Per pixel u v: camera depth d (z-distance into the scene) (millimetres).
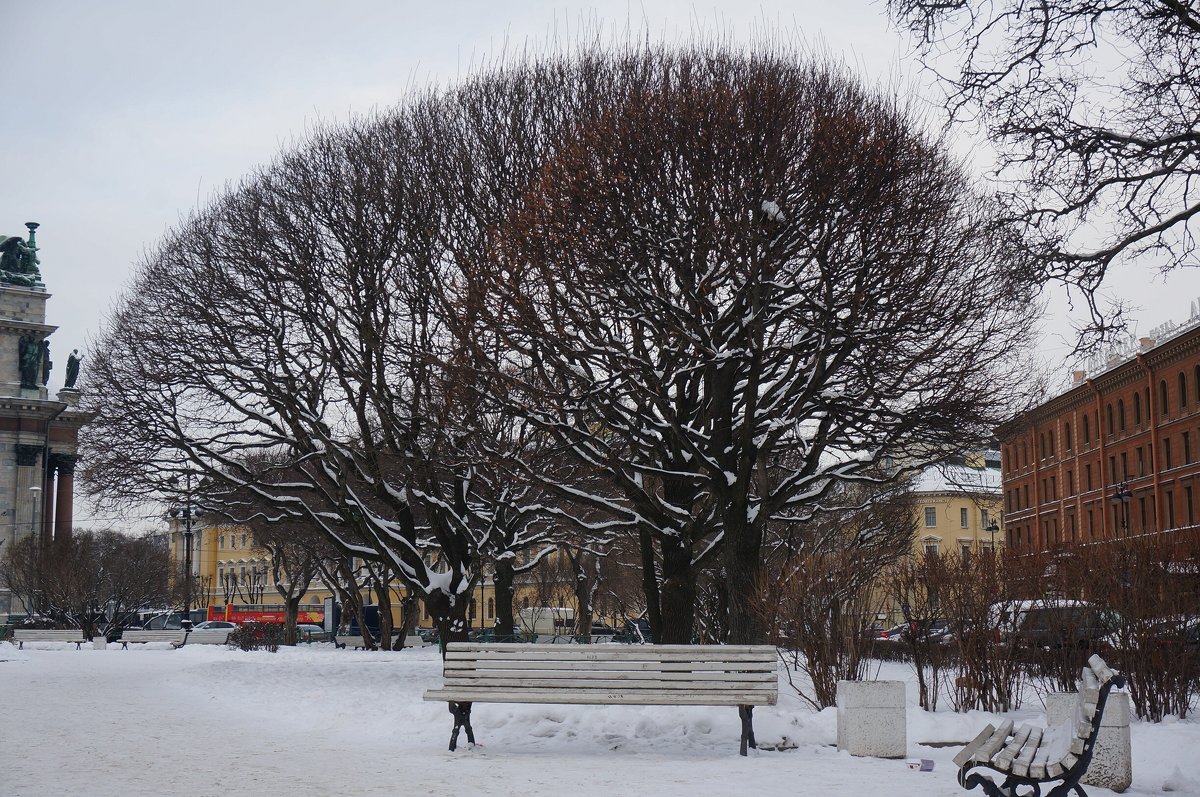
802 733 13180
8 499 89812
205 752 12398
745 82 21219
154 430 28734
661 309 20328
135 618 81688
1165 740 12234
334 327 26766
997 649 16000
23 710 17594
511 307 20562
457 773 10734
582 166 20344
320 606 96688
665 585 22234
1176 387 64125
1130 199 13070
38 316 93500
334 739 13891
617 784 9992
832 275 19984
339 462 27969
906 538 38625
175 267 29375
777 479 31000
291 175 28359
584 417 22500
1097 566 15789
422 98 27375
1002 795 8461
